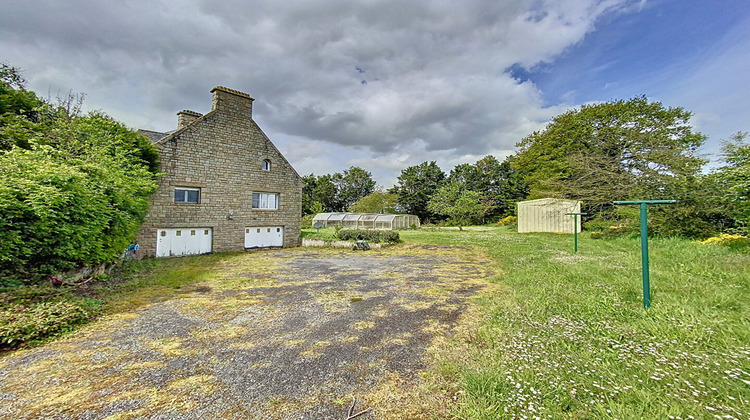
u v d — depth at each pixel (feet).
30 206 16.53
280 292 20.62
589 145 74.90
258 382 9.09
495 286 21.67
